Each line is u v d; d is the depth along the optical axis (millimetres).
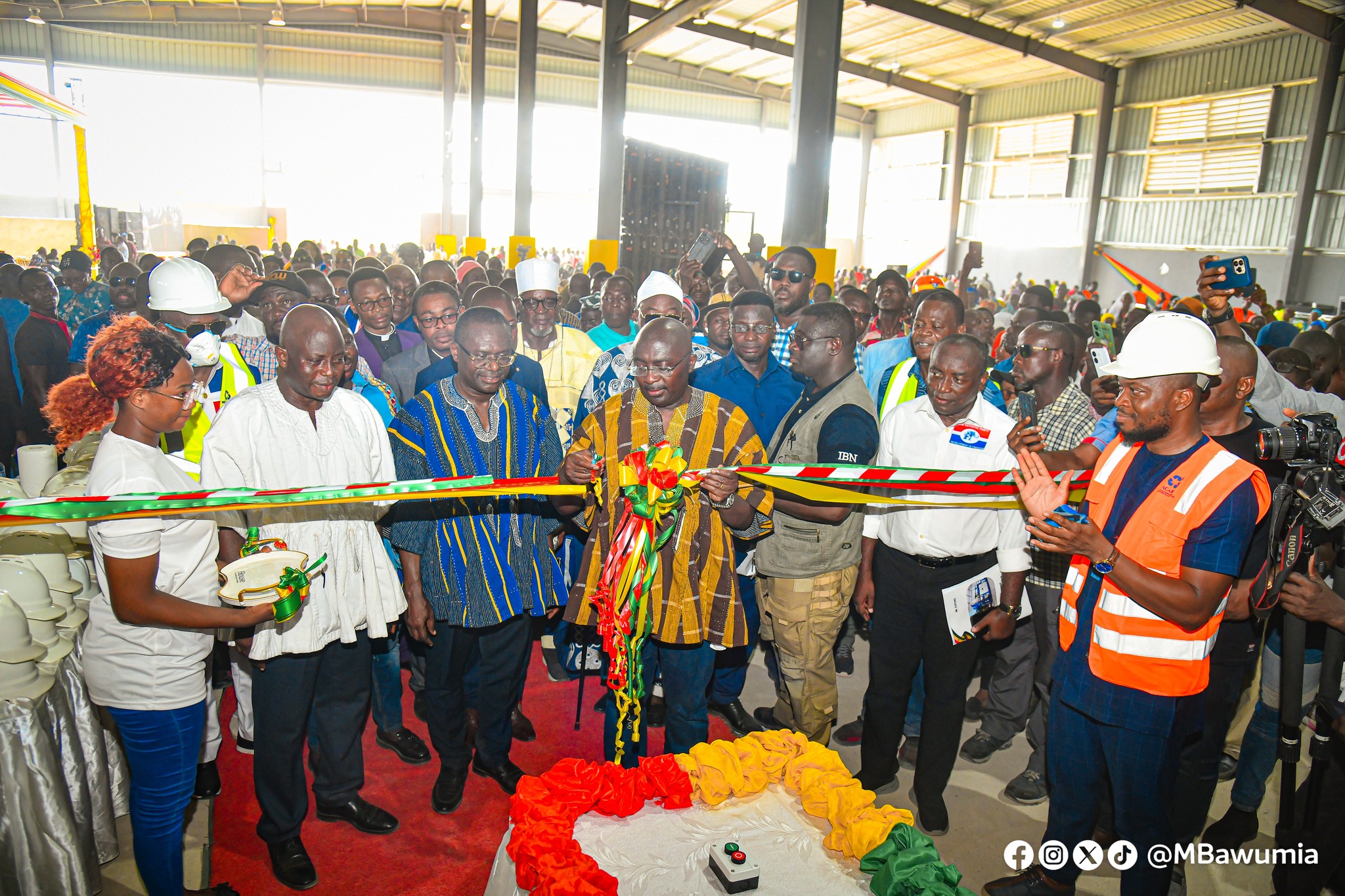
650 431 2547
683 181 10945
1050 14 18875
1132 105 22422
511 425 2791
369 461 2559
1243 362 2363
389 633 2941
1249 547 2178
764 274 7906
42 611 2268
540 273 4117
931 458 2775
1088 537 1956
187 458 2590
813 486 2508
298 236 31078
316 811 2906
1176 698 2045
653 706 3666
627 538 2291
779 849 1910
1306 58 18750
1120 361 1965
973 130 27438
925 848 1768
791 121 8523
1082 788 2275
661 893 1758
